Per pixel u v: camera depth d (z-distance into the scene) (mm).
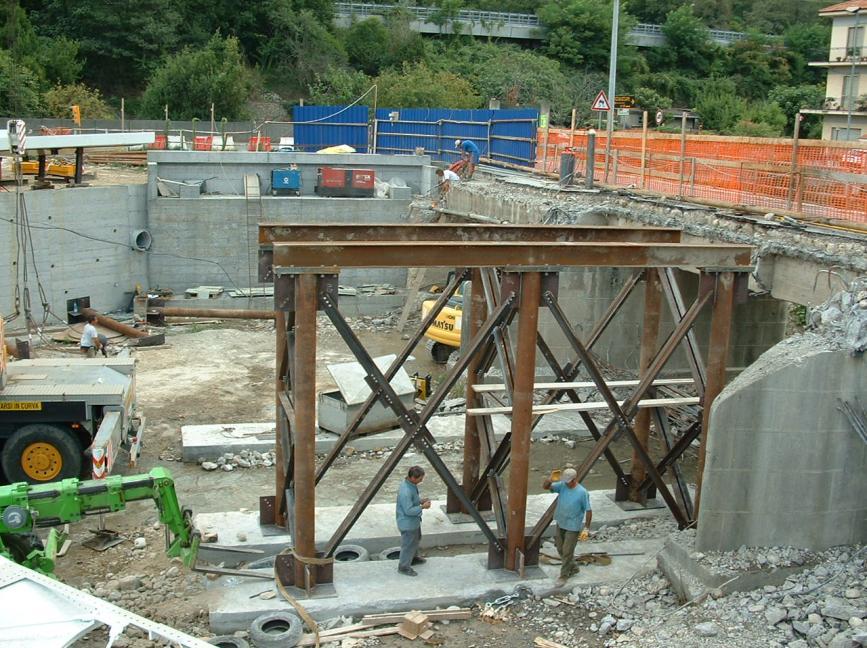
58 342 23422
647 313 12930
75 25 56656
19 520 9781
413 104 54625
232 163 30781
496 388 12414
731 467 10547
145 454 16000
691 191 20672
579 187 24797
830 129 56219
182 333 25656
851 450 10672
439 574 11102
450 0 75812
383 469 10750
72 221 26109
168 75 51812
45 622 7051
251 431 16547
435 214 27516
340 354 23922
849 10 53969
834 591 9898
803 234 15500
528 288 10492
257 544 11766
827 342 10633
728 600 10164
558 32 74875
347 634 9852
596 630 10031
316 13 66875
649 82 73312
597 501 13672
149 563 11711
